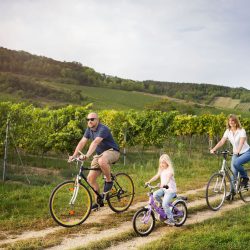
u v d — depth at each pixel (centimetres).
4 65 11300
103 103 8331
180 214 759
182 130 2736
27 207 884
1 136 1600
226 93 10812
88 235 695
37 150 1891
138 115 2281
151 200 719
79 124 1911
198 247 618
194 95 10738
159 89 11500
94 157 799
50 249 622
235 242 643
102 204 794
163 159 753
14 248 610
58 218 743
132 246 645
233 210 866
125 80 12244
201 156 2319
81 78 11494
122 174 852
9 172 1513
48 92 8369
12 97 7275
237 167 941
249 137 3459
